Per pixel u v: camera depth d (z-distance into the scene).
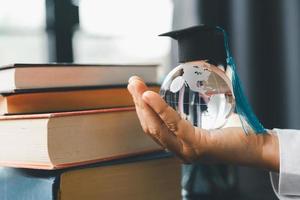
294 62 0.94
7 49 1.24
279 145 0.52
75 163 0.50
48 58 1.20
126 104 0.62
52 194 0.47
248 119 0.51
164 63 1.18
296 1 0.93
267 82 0.96
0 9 1.24
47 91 0.54
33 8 1.22
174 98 0.49
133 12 1.29
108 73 0.60
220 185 0.74
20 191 0.51
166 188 0.59
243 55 0.96
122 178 0.54
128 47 1.31
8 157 0.53
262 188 0.82
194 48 0.51
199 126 0.50
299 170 0.51
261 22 0.96
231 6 0.97
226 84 0.50
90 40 1.27
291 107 0.94
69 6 1.21
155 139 0.49
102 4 1.28
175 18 1.02
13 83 0.53
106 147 0.53
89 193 0.51
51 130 0.48
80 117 0.50
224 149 0.49
